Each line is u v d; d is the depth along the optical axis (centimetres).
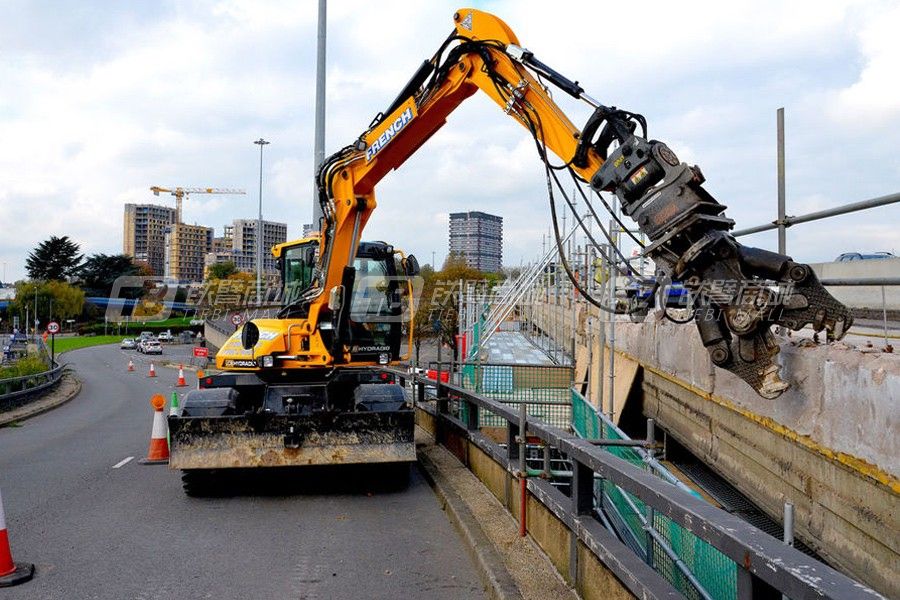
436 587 564
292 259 1096
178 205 16175
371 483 923
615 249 611
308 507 838
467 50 726
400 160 894
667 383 1035
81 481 1023
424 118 828
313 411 904
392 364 1021
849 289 1500
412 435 893
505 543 607
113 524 770
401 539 701
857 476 514
